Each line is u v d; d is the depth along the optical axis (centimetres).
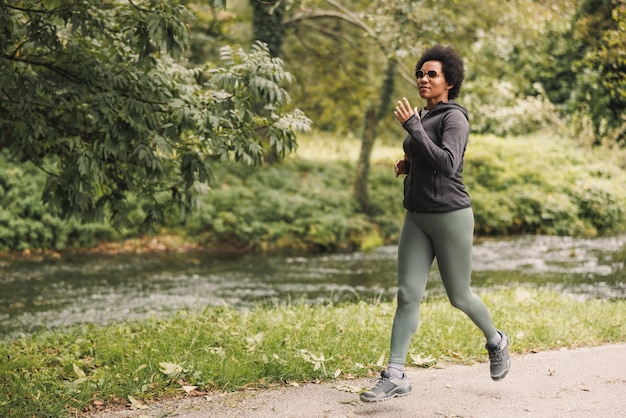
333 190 1719
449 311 606
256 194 1575
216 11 473
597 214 1805
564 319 584
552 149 2100
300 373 418
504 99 2080
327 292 1005
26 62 521
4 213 1306
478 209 1714
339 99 1836
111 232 1393
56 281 1062
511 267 1193
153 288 1018
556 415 345
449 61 364
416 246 369
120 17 496
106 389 393
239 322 574
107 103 489
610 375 416
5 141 588
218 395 391
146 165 523
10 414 354
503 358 387
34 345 521
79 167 480
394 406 363
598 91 1883
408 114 341
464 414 349
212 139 498
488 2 1279
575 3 1236
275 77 484
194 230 1453
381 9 1091
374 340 495
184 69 575
